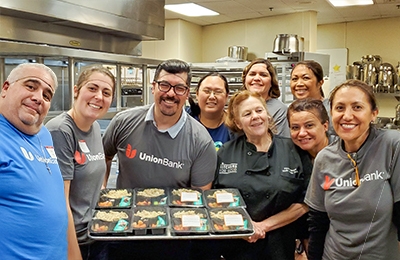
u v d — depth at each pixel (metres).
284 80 4.44
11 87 1.33
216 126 2.45
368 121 1.48
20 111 1.32
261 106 1.91
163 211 1.68
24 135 1.36
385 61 6.16
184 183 1.95
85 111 1.61
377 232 1.46
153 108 1.92
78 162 1.63
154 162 1.90
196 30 6.77
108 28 2.81
